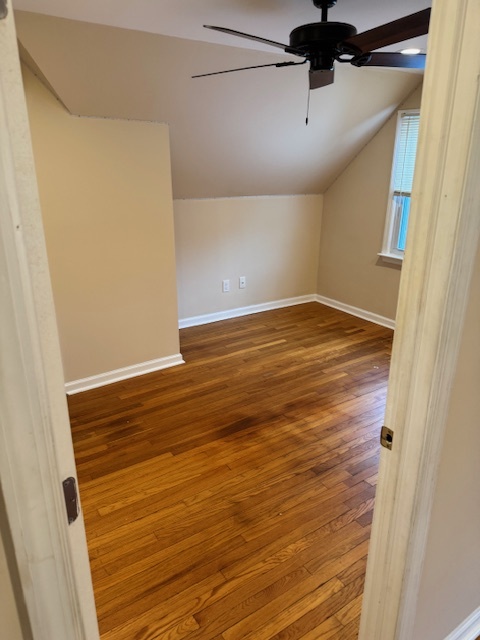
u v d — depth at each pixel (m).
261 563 1.79
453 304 0.87
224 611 1.60
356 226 4.46
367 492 2.18
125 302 3.15
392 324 4.29
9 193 0.48
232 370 3.44
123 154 2.84
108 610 1.60
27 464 0.56
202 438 2.60
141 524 1.98
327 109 3.48
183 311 4.30
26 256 0.51
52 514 0.61
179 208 3.94
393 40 1.82
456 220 0.80
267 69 2.85
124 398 3.03
